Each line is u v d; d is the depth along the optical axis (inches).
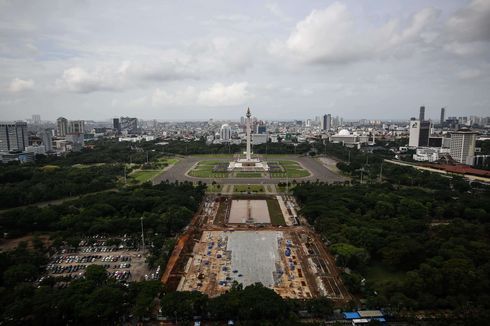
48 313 5497.1
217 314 5748.0
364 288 6560.0
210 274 7485.2
